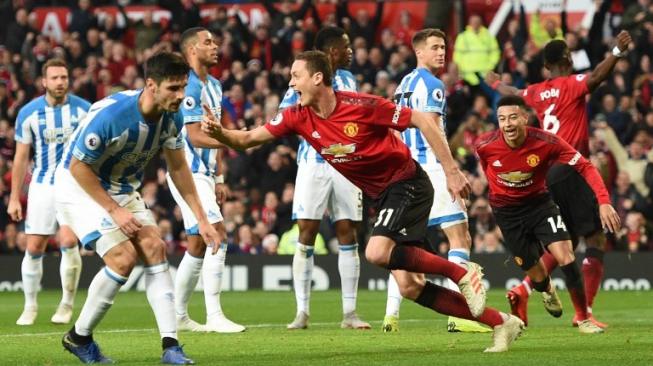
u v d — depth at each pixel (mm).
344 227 22766
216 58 21906
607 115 41656
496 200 21719
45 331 22750
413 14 48000
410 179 16844
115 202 15555
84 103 25516
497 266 36812
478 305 16312
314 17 46750
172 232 39406
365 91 42188
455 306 16859
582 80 22922
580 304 21156
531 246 21703
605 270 36656
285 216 39469
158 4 48625
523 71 43469
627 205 38062
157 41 47188
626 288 36469
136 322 25172
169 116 15500
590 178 20125
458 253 21734
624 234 37750
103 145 15336
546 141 20641
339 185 22531
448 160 16000
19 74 46406
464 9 47188
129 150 15547
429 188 17016
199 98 21344
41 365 15898
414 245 16891
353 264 22766
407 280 16828
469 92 44375
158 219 39812
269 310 28844
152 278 15820
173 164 16000
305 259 22719
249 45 46750
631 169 39594
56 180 16422
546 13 46719
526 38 45531
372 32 46469
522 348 17469
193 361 15758
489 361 15539
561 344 18188
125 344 19031
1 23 48312
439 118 21203
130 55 47938
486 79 24906
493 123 41938
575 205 22969
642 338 19391
